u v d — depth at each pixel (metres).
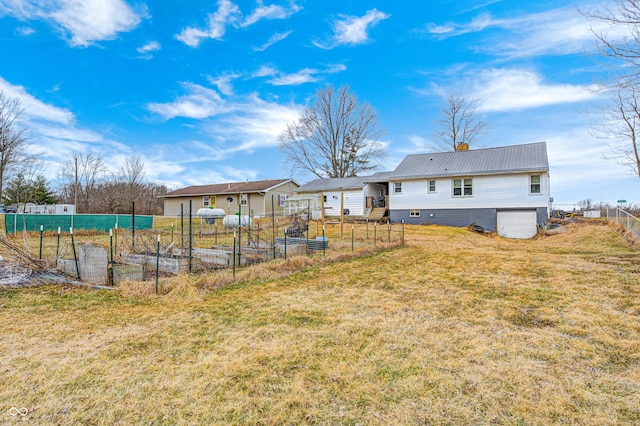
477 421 2.19
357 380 2.71
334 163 33.16
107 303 4.93
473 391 2.53
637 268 6.52
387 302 4.89
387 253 9.92
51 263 6.73
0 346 3.38
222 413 2.30
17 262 6.37
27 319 4.21
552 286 5.47
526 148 19.70
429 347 3.31
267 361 3.04
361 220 22.11
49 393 2.53
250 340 3.53
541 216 17.45
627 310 4.21
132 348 3.33
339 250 10.18
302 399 2.45
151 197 41.44
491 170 18.48
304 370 2.87
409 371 2.83
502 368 2.86
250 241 10.62
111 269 6.00
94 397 2.48
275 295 5.37
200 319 4.21
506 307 4.53
